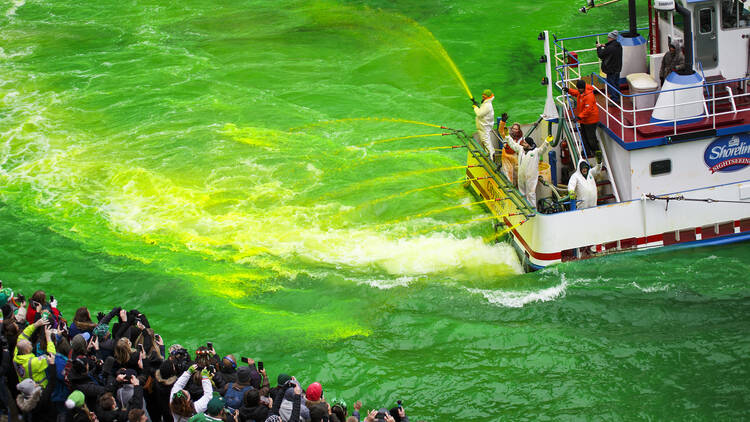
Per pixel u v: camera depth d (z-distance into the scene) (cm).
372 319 1644
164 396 1155
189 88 3144
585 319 1595
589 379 1418
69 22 4059
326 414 1107
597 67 3038
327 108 2880
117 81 3259
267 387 1184
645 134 1669
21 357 1155
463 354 1510
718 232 1759
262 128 2733
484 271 1809
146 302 1752
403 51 3409
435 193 2197
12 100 3109
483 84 3002
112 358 1172
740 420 1291
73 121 2898
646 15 3550
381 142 2575
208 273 1858
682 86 1634
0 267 1936
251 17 4038
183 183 2369
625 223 1709
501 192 1881
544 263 1722
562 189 1816
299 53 3475
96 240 2053
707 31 1691
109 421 1055
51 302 1380
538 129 1950
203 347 1171
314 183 2317
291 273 1844
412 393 1411
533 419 1328
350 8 4084
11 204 2278
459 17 3809
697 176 1716
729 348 1474
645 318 1582
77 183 2411
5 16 4178
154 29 3900
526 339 1540
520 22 3650
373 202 2166
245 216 2147
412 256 1888
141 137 2722
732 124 1669
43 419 1150
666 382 1398
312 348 1546
